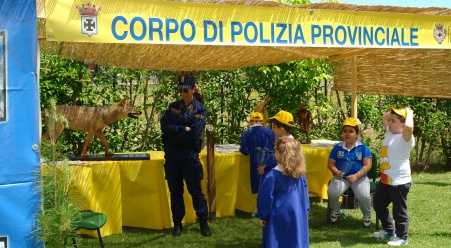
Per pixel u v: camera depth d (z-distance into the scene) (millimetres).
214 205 7324
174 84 9328
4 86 3578
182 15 4031
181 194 6605
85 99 8445
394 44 5117
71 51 6762
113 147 8938
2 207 3586
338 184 7125
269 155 6977
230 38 4238
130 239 6492
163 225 6930
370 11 4957
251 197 7672
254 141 7043
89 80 8492
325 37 4711
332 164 7230
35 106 3660
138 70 9039
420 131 11852
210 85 9664
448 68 8156
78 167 6051
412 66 8531
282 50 6594
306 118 8984
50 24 3582
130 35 3836
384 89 8703
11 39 3580
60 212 3689
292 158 4766
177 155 6441
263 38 4383
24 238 3645
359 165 7086
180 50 6555
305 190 4906
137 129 9211
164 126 6406
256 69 9570
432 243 6250
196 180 6547
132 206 6879
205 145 8117
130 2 3830
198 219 7238
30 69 3637
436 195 9078
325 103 10219
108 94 8742
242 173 7723
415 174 11531
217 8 4172
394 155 6047
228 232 6875
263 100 9328
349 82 8898
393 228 6379
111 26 3766
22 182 3635
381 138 11242
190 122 6371
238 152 7727
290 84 9516
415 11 5195
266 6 4387
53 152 3779
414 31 5227
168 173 6500
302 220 4812
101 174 6402
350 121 7109
